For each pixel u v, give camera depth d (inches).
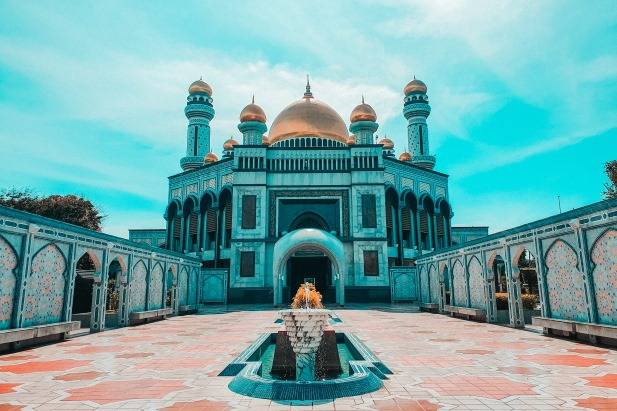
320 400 184.1
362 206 1142.3
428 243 1419.8
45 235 386.3
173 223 1488.7
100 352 326.0
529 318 559.5
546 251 422.9
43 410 174.2
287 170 1175.0
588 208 353.4
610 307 334.6
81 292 605.0
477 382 217.6
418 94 1695.4
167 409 174.4
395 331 450.6
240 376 211.6
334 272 961.5
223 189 1310.3
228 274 1102.4
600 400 184.2
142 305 598.9
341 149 1190.3
